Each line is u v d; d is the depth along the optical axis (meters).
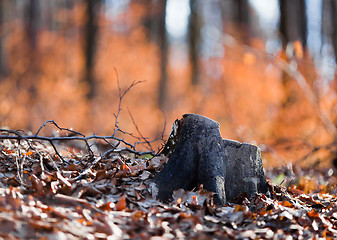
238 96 13.21
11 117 12.77
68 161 5.54
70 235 3.29
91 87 19.33
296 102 11.53
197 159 4.84
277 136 11.34
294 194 5.86
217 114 13.91
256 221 4.21
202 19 23.70
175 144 5.07
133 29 26.00
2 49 21.12
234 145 5.11
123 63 23.03
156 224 3.82
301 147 9.78
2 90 15.50
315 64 11.33
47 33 23.23
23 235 3.12
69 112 15.05
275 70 13.25
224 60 15.35
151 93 22.92
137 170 5.09
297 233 4.09
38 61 20.80
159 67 23.52
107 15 24.06
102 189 4.41
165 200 4.63
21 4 28.09
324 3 18.44
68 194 4.14
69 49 23.97
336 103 10.57
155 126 17.02
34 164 5.00
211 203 4.44
